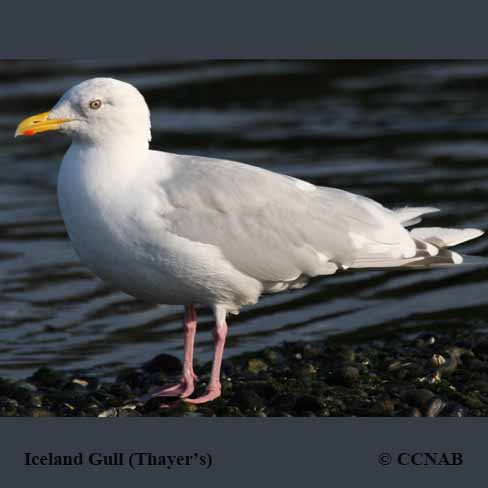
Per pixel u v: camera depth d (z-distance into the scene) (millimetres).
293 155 23250
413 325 15727
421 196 20719
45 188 21578
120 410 12531
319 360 14273
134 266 12398
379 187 21219
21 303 16672
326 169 22359
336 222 13141
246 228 12562
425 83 28062
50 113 12367
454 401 12508
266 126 25062
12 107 25719
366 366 13914
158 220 12180
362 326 15789
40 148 23906
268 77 28438
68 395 12945
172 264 12320
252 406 12500
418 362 13867
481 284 17328
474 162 22609
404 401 12469
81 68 28578
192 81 28000
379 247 13352
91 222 12273
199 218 12352
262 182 12836
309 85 27906
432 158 22938
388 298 16875
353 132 24641
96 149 12375
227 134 24547
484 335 15078
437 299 16766
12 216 20141
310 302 16812
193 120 25453
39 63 28828
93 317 16250
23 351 14945
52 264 18156
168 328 15922
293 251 12828
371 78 28547
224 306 12992
